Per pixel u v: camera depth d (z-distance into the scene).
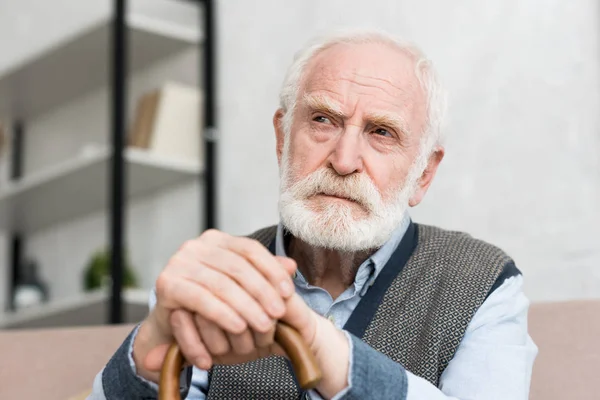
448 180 2.86
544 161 2.64
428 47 3.00
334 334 1.20
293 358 1.08
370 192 1.62
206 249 1.15
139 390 1.25
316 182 1.62
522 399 1.48
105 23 3.44
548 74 2.67
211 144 3.52
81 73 3.81
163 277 1.13
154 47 3.64
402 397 1.22
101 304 3.36
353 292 1.66
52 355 1.97
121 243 3.29
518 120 2.72
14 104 4.22
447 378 1.52
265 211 3.30
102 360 1.96
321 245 1.61
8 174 4.41
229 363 1.19
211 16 3.65
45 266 4.22
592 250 2.50
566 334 1.77
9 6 4.49
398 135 1.68
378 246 1.65
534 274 2.61
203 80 3.56
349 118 1.66
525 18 2.75
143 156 3.36
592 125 2.54
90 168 3.42
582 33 2.62
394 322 1.61
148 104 3.52
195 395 1.63
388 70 1.70
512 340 1.59
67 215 4.05
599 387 1.69
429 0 3.00
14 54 4.39
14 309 4.08
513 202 2.69
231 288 1.11
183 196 3.55
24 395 1.92
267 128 3.37
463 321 1.59
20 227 4.27
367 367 1.19
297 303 1.13
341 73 1.69
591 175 2.52
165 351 1.19
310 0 3.35
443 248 1.72
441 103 1.80
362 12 3.19
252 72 3.48
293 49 3.35
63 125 4.24
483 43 2.85
